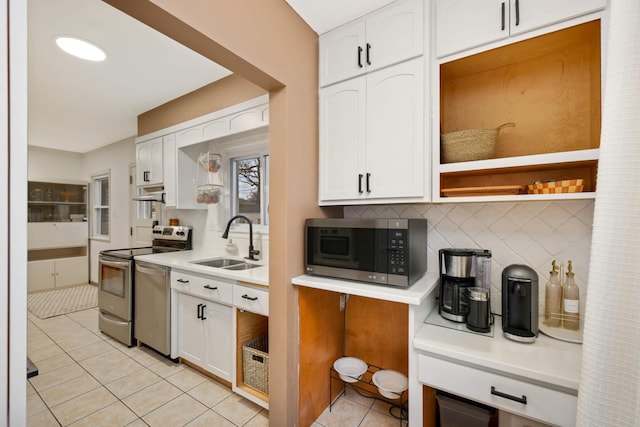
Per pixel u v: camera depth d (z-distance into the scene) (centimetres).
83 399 190
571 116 134
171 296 231
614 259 82
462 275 139
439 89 140
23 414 62
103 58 209
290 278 156
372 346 193
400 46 147
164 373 220
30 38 184
